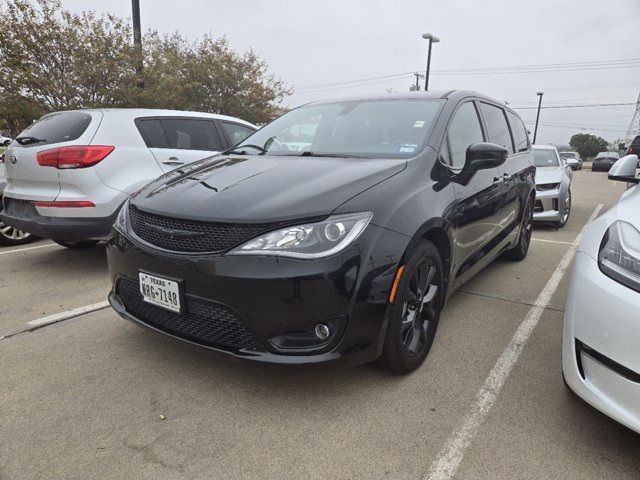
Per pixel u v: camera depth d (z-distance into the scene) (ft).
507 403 8.01
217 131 18.29
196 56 51.42
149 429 7.28
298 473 6.39
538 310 12.36
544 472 6.43
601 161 114.62
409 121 10.57
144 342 10.16
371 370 9.00
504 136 14.20
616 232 6.64
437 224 8.61
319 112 12.22
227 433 7.20
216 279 7.12
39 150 13.67
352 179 8.09
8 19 31.32
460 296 13.42
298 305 6.91
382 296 7.41
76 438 7.06
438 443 7.00
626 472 6.44
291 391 8.32
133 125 15.16
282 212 7.14
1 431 7.19
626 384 5.91
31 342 10.17
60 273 15.11
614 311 6.02
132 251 8.26
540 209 24.45
